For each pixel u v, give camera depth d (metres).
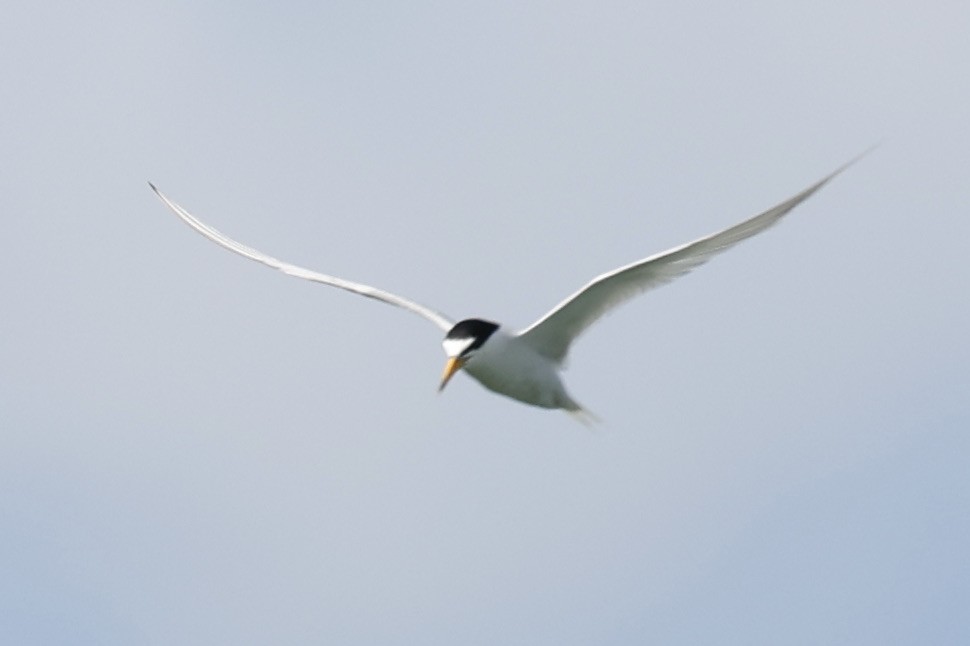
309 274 15.49
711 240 12.59
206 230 16.00
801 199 12.08
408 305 15.01
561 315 13.63
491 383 14.12
